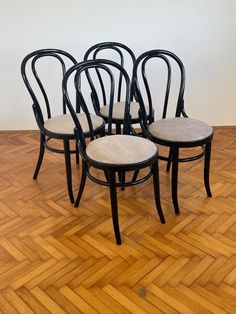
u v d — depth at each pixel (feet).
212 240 5.59
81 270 5.07
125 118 6.20
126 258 5.28
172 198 6.22
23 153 8.93
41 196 6.98
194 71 9.53
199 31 9.02
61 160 8.50
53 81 9.64
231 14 8.80
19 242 5.67
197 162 8.20
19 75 9.55
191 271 4.99
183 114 6.91
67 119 6.84
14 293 4.70
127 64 9.42
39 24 8.95
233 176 7.50
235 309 4.38
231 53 9.30
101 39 9.20
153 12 8.81
